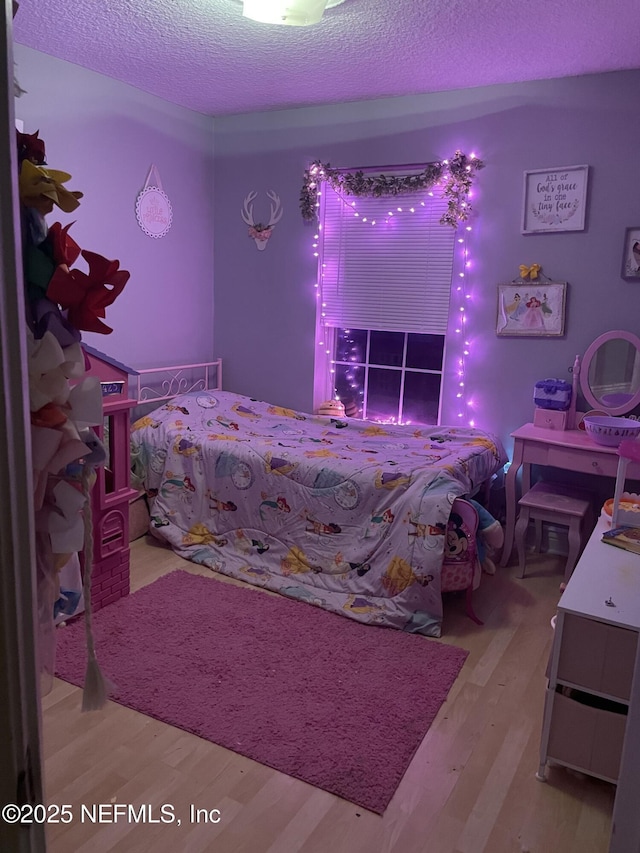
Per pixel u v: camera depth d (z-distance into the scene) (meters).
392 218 3.87
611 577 1.99
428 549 2.73
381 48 2.96
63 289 0.74
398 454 3.34
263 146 4.18
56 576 0.83
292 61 3.17
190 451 3.48
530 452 3.30
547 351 3.52
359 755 1.99
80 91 3.39
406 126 3.71
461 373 3.78
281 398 4.40
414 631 2.72
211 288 4.52
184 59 3.20
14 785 0.61
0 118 0.52
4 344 0.55
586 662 1.80
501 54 2.99
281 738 2.05
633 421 3.15
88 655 0.86
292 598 2.97
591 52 2.92
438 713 2.21
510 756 2.02
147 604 2.86
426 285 3.82
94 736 2.05
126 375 2.82
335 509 3.05
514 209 3.49
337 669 2.43
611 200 3.25
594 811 1.81
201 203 4.33
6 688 0.59
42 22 2.78
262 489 3.25
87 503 0.82
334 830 1.72
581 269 3.37
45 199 0.73
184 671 2.38
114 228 3.72
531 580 3.28
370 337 4.15
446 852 1.66
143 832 1.70
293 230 4.16
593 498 3.45
